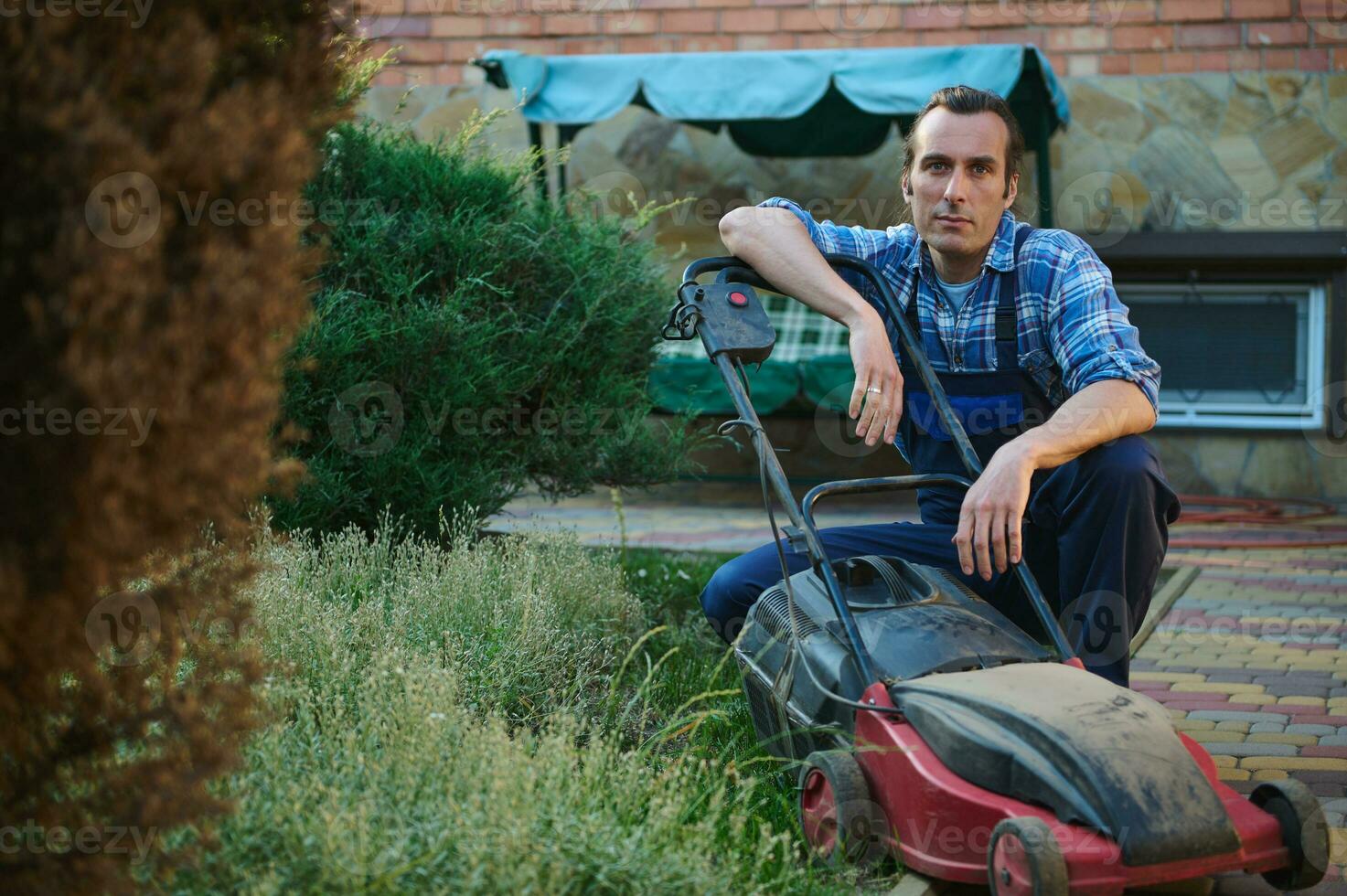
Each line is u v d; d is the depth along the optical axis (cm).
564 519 747
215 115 170
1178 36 830
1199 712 371
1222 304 850
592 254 490
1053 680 224
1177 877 199
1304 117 820
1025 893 196
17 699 176
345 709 270
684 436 538
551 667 333
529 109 762
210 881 196
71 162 155
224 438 179
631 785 234
